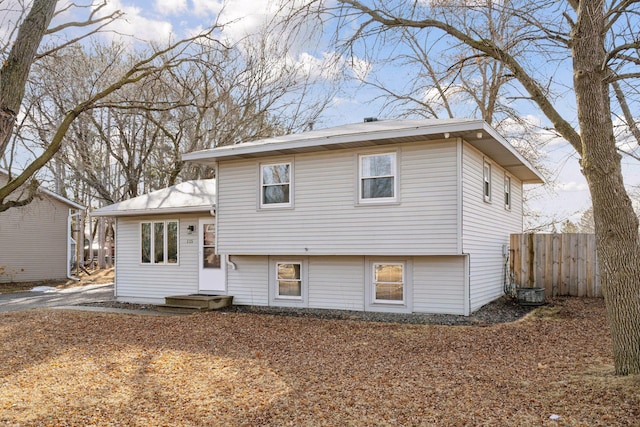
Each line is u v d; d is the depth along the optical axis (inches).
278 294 528.7
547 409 190.1
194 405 212.8
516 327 379.6
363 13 298.0
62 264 972.6
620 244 218.8
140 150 1005.2
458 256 439.5
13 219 902.4
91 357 307.0
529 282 565.3
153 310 535.2
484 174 498.6
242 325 419.8
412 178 434.6
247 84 952.3
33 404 215.8
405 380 243.4
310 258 508.7
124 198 1052.5
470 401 206.4
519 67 293.3
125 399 222.5
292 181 491.5
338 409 202.8
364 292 479.8
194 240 584.1
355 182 459.2
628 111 380.8
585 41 228.5
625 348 217.6
